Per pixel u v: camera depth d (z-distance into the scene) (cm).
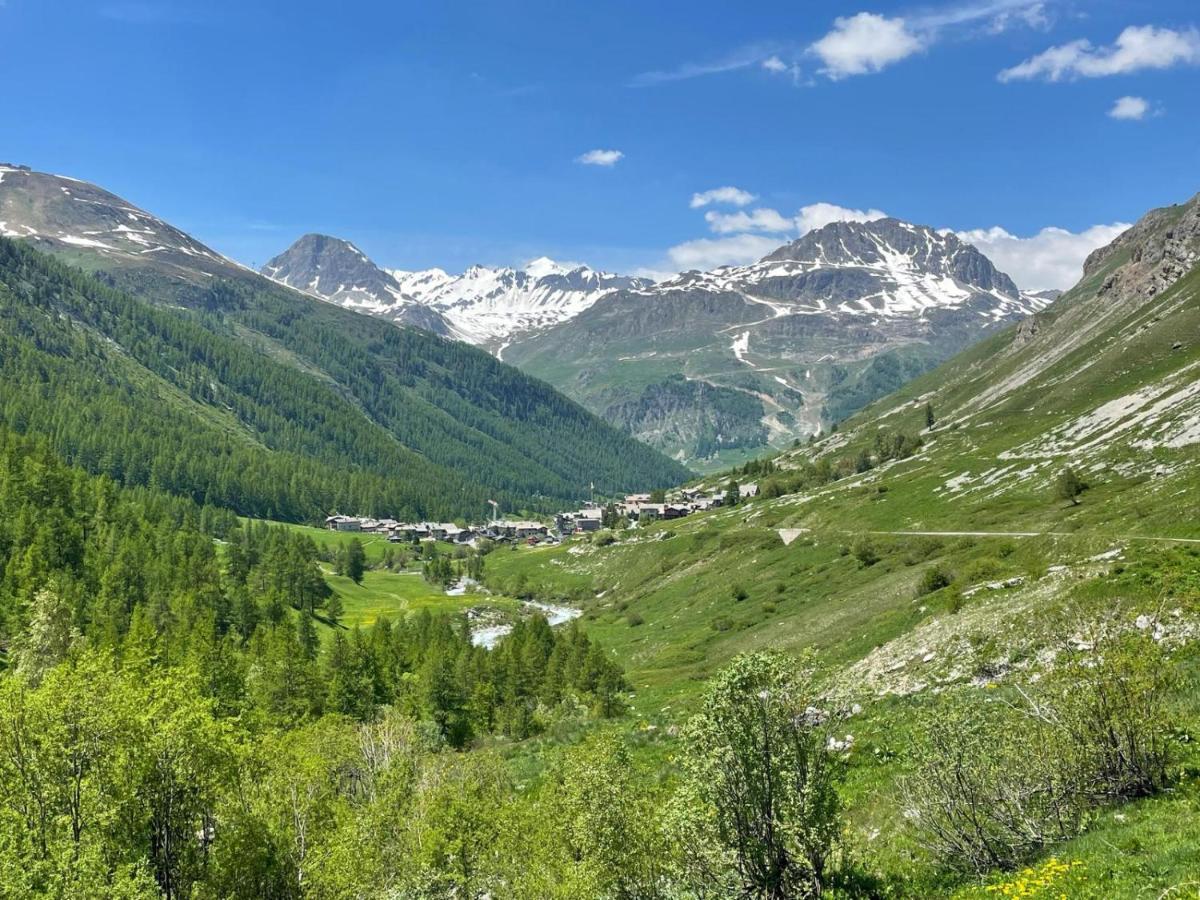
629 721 7475
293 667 10494
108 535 15500
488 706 10362
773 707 2289
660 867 2659
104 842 2905
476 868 4128
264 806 3747
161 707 3394
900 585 9819
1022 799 2270
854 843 2656
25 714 3078
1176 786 2122
